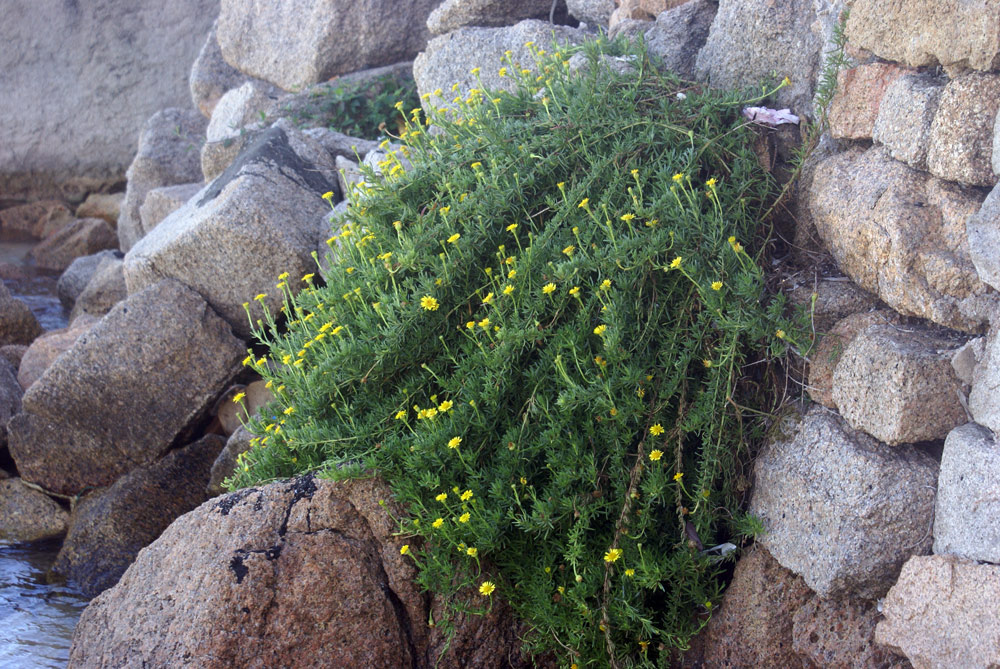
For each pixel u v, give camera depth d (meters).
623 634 3.28
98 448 5.37
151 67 12.01
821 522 3.13
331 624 3.25
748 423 3.52
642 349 3.49
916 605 2.84
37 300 9.12
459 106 5.29
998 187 2.77
